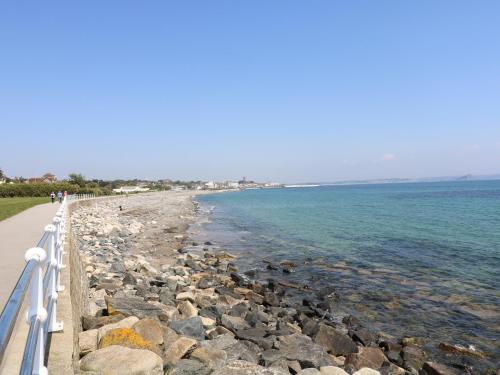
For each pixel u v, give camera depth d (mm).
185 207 78062
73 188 77438
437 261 21625
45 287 5059
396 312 13773
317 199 101688
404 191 143500
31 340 3166
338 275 19141
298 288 16953
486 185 193250
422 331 12102
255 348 8992
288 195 144375
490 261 21375
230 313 12016
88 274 15344
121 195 97750
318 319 13008
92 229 30328
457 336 11703
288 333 10531
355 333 11219
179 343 7367
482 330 12117
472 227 35219
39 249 3820
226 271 20328
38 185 70125
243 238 32562
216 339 8633
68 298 6812
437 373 9047
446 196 95312
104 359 5730
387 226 37438
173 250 26109
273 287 16812
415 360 9922
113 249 23312
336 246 27297
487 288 16312
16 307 2588
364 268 20500
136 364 5641
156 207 73000
